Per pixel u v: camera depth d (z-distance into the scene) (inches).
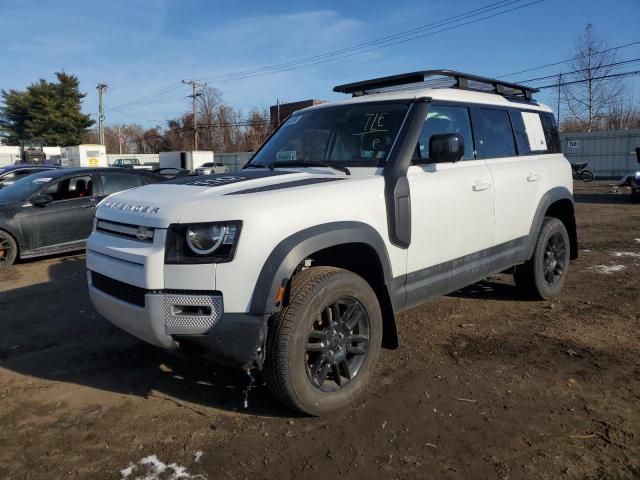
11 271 303.7
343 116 173.0
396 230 145.3
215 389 147.7
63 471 111.3
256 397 142.6
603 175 1169.4
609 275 270.5
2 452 118.6
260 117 2437.3
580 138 1185.4
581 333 186.7
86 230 339.3
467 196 170.1
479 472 109.0
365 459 114.0
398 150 152.1
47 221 323.6
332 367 133.9
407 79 180.4
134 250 123.6
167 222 119.1
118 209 135.7
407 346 176.6
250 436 123.3
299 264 131.6
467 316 207.0
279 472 109.8
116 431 126.4
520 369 157.6
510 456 114.4
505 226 190.5
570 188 230.5
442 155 149.3
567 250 234.5
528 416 130.6
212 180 143.2
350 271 137.0
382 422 128.5
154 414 134.2
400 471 109.8
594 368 157.6
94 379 155.7
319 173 152.5
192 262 116.7
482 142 186.5
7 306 233.3
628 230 422.6
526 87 221.0
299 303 121.8
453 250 166.7
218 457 115.2
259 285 116.3
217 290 115.4
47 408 138.5
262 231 117.4
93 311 222.5
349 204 135.0
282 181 140.1
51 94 2812.5
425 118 160.7
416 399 139.6
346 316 135.3
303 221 124.4
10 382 155.1
